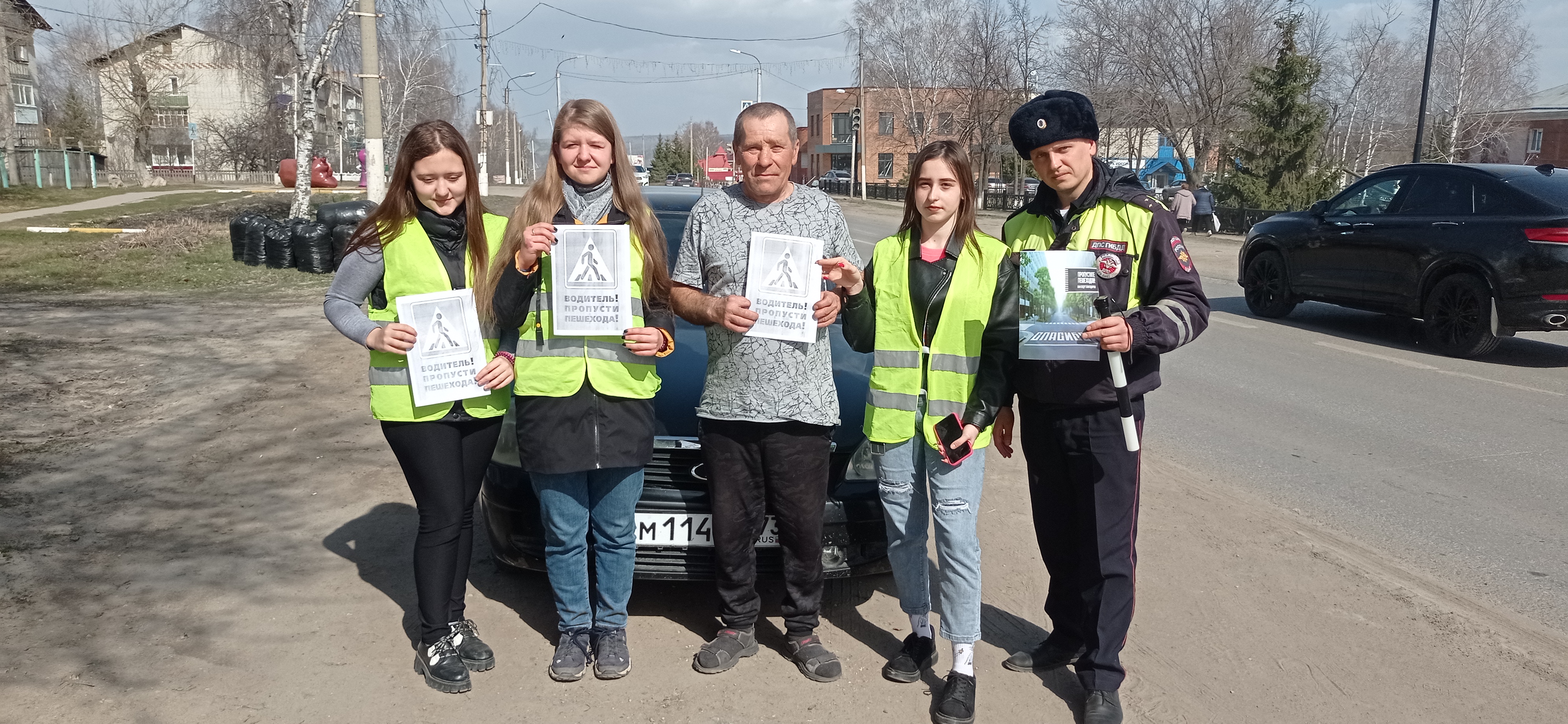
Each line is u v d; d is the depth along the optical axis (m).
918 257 2.99
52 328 9.12
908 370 3.00
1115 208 2.91
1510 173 9.02
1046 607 3.36
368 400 6.63
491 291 2.95
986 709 3.09
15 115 45.56
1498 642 3.57
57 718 2.86
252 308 10.68
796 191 3.10
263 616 3.54
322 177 28.48
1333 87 47.16
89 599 3.62
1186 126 33.59
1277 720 3.04
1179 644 3.52
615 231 2.95
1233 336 10.18
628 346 2.99
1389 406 7.18
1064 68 38.00
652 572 3.45
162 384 6.99
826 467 3.17
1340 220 10.33
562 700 3.07
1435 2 23.44
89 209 27.23
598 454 3.04
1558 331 8.88
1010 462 5.80
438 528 3.11
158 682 3.08
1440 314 9.21
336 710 2.97
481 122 39.06
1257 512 4.90
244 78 26.30
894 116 61.88
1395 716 3.07
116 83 51.31
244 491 4.83
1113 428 2.92
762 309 2.96
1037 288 2.79
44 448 5.42
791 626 3.30
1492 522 4.84
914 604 3.24
